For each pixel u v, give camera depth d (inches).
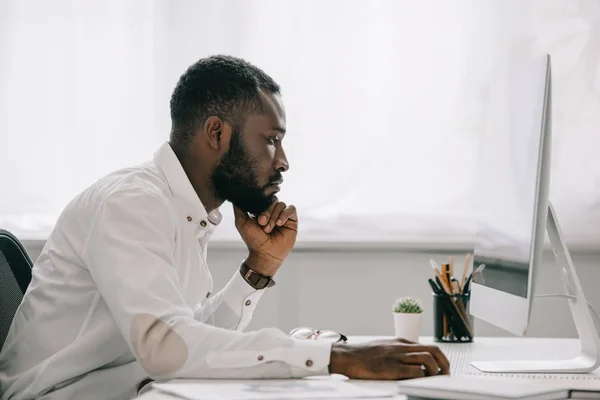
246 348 41.1
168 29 94.1
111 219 46.6
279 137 54.2
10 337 52.4
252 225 62.3
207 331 42.0
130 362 53.4
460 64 94.5
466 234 93.7
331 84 94.5
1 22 95.0
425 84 94.8
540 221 46.1
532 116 48.6
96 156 94.3
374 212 94.3
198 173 53.7
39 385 49.0
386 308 95.2
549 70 46.6
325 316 95.3
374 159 94.5
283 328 95.2
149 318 42.6
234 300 62.3
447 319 69.5
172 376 41.6
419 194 94.4
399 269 95.2
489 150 60.2
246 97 52.3
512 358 56.1
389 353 41.0
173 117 54.5
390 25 94.8
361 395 34.4
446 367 41.8
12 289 56.2
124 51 94.6
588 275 94.3
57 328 50.4
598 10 93.8
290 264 95.3
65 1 94.8
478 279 59.7
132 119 94.3
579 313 50.9
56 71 94.8
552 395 35.8
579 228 93.2
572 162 94.0
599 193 93.3
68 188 94.3
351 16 94.7
